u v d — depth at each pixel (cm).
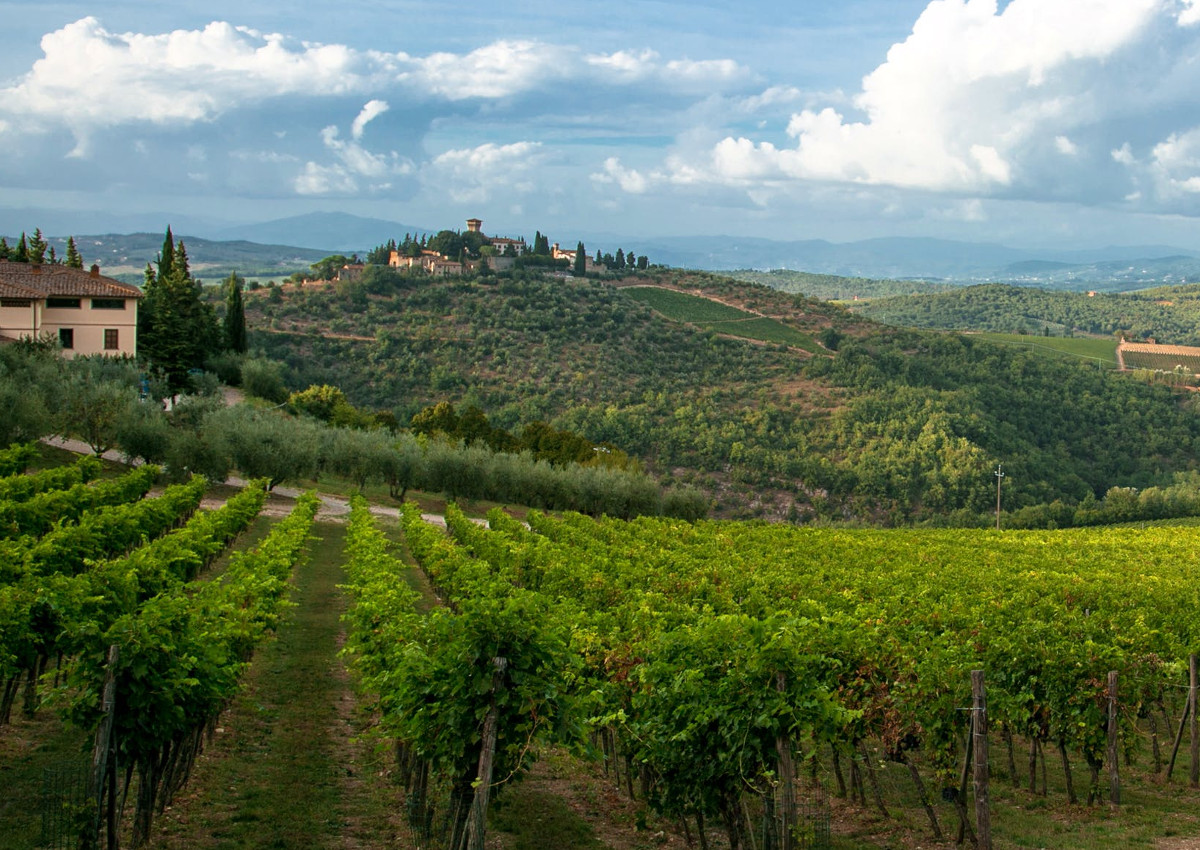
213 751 1420
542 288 15862
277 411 6525
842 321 16988
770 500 9825
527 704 1034
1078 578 2639
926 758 1338
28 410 4072
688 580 2250
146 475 3988
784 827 1077
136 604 1556
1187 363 16550
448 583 2419
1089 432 12231
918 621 1748
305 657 2078
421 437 6662
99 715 1013
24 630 1331
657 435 10812
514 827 1212
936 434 10706
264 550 2352
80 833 973
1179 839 1237
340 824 1177
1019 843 1215
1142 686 1484
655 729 1172
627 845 1189
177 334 6744
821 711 1083
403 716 1105
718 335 15100
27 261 7738
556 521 4141
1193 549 4128
